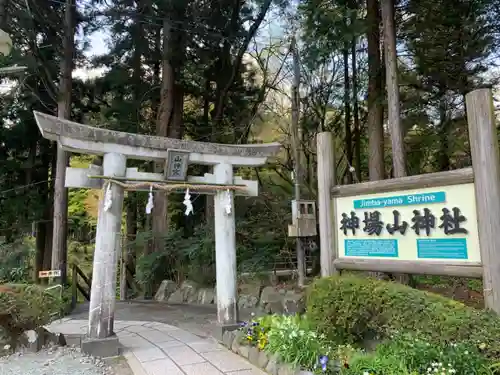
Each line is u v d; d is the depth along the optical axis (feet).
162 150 15.90
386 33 22.04
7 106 33.71
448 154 32.19
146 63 37.52
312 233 19.11
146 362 12.86
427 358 8.66
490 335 8.50
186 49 34.91
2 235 36.65
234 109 39.68
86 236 50.49
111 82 34.53
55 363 12.91
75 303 27.48
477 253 9.74
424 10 27.71
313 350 10.32
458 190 10.30
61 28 29.25
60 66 29.76
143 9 32.58
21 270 27.96
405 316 10.00
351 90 31.83
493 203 9.34
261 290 24.49
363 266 12.50
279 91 38.50
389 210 11.97
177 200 39.09
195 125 40.06
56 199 27.71
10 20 26.35
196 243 29.71
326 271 13.62
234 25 35.88
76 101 36.68
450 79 29.25
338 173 39.42
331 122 38.60
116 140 15.03
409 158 34.81
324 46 24.68
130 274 36.99
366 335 11.55
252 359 12.59
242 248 28.27
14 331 14.39
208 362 12.69
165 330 18.34
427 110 31.89
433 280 26.09
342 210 13.58
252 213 33.09
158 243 32.73
